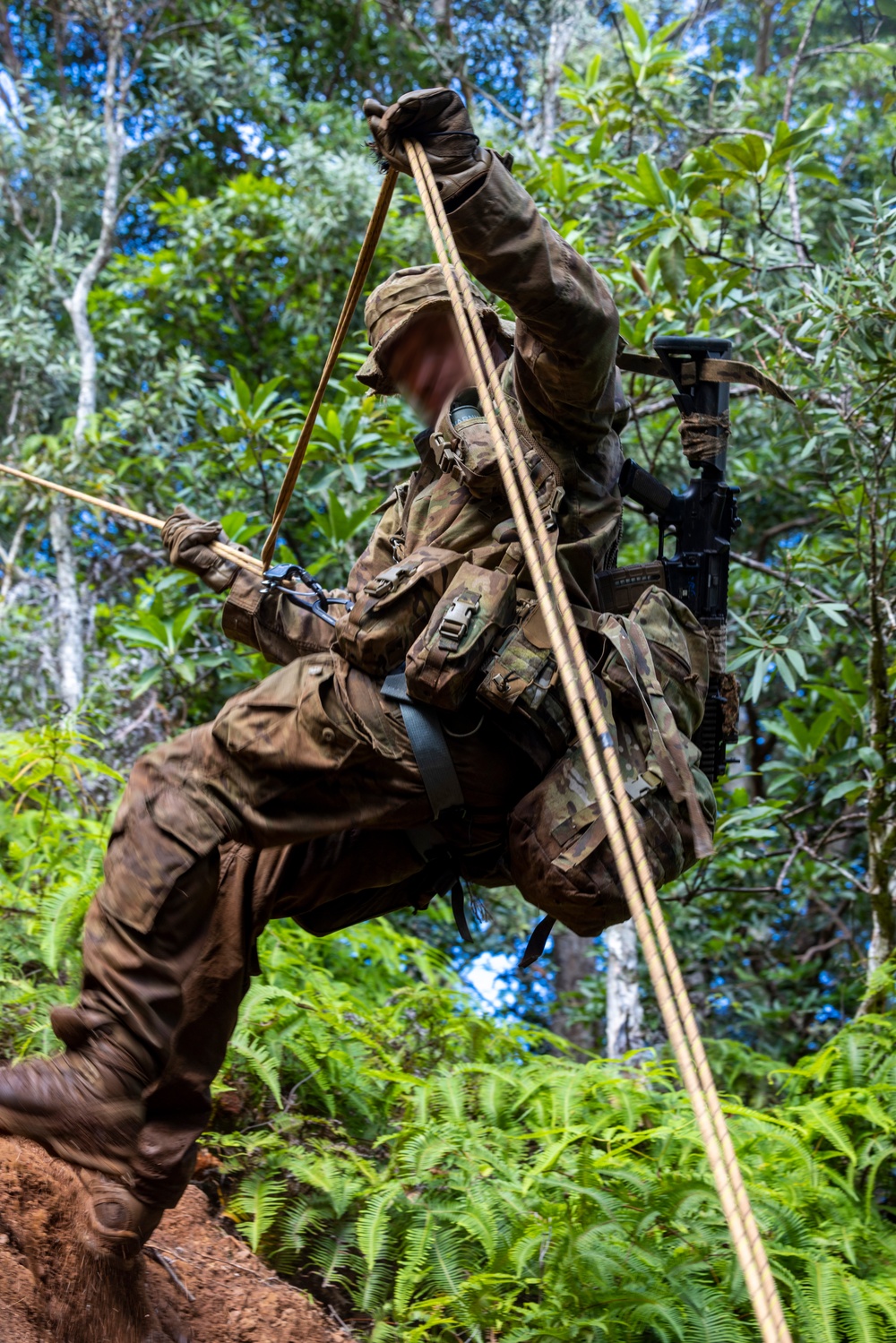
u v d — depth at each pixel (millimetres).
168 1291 3203
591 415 2893
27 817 5602
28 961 4770
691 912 8641
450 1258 3574
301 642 3486
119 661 8539
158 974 2711
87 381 10844
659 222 6625
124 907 2709
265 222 11047
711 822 2945
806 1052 8586
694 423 3449
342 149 12227
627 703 2855
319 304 10344
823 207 10297
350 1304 3652
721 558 3400
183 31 14094
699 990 9000
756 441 9156
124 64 13625
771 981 8977
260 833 2818
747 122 9461
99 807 6727
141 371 11109
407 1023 4949
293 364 11375
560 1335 3273
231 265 10641
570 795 2766
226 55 13086
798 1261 3637
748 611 6648
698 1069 1955
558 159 8859
